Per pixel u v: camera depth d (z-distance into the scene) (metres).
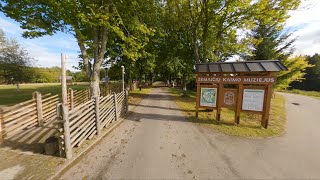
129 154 5.21
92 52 12.12
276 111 12.85
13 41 20.31
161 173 4.21
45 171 4.07
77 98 12.05
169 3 14.55
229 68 8.84
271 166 4.64
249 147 5.91
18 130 6.87
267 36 17.53
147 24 12.51
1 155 4.83
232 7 12.73
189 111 11.91
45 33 9.21
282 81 18.41
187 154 5.29
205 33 14.27
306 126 8.81
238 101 8.65
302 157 5.20
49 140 5.10
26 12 8.32
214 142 6.32
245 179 4.03
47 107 8.83
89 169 4.31
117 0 9.25
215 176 4.13
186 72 20.98
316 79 47.91
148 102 16.06
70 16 8.88
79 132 5.43
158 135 6.98
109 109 8.20
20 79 21.33
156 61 22.84
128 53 10.84
